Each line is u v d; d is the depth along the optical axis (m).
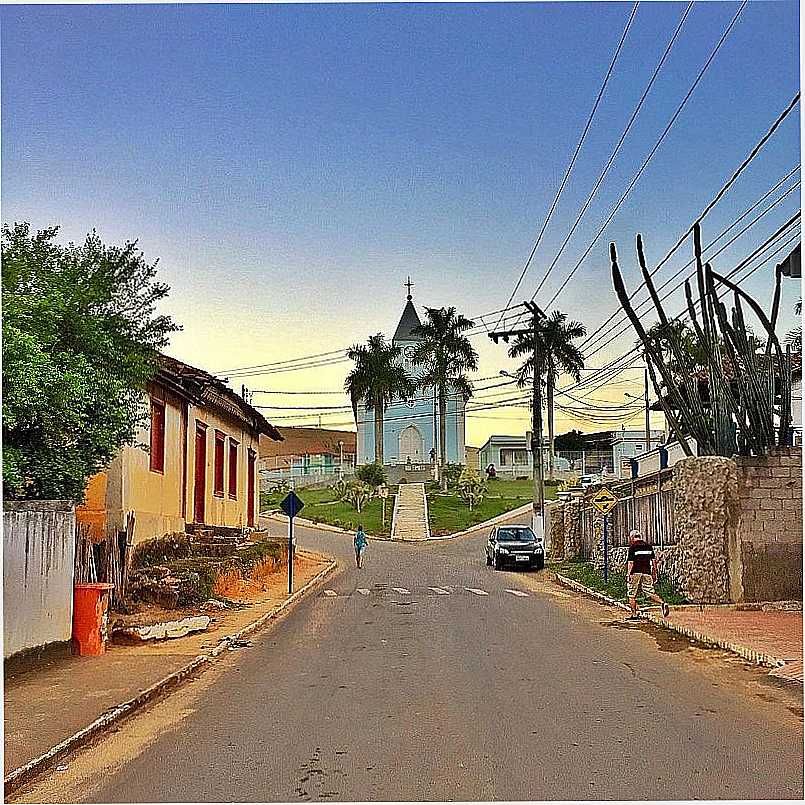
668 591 21.89
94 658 14.14
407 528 61.97
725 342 21.23
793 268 17.16
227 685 12.43
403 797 7.32
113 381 14.91
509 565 38.16
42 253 15.28
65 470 14.20
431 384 72.75
